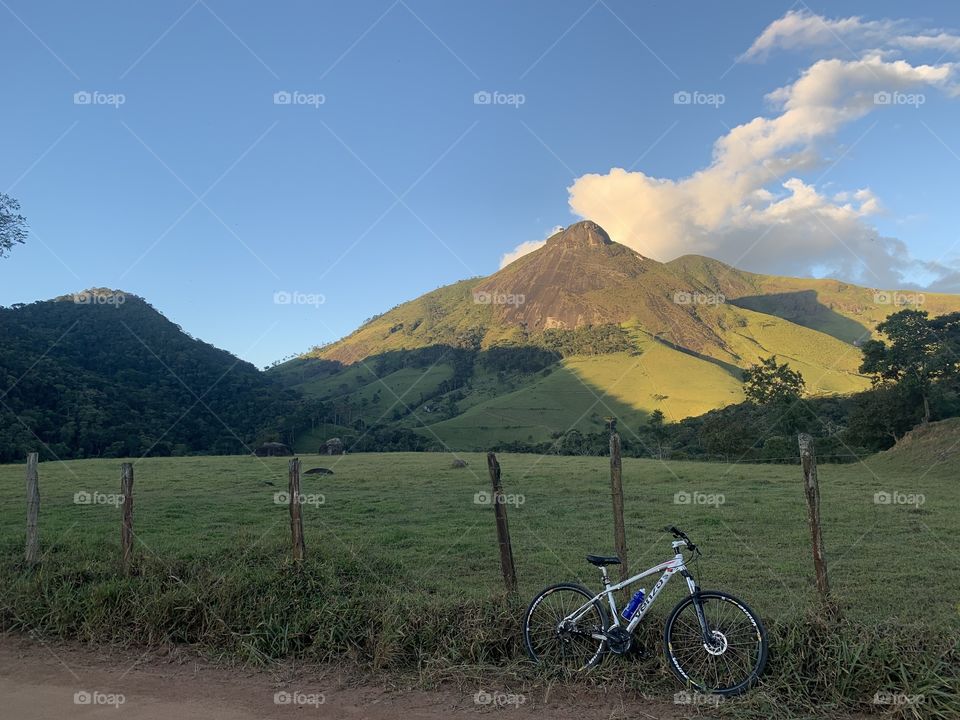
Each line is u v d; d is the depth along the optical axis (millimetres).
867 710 5082
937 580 11047
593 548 14172
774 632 5691
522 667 5941
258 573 7910
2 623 7309
